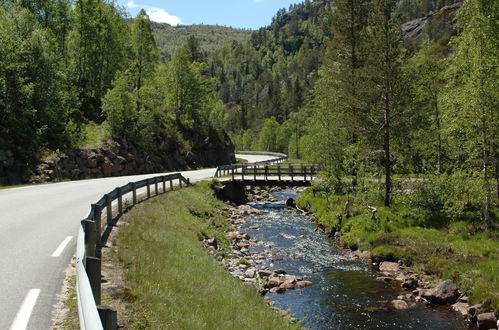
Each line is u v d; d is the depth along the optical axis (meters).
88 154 38.16
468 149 18.58
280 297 12.64
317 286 13.76
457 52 22.50
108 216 13.04
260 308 10.02
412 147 24.66
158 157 51.59
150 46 61.03
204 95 75.12
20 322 5.59
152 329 6.30
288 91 178.62
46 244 10.06
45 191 22.41
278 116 157.38
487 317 10.48
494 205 20.03
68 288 7.11
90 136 42.41
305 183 34.00
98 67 57.00
